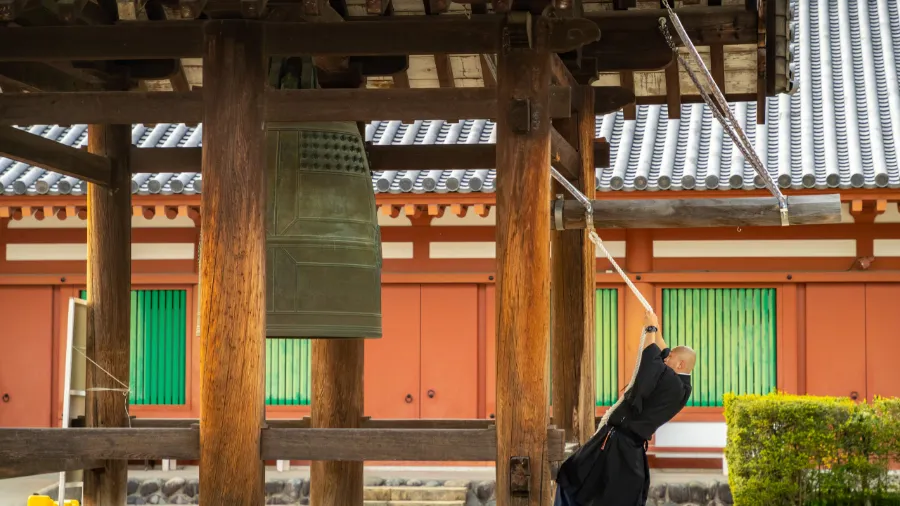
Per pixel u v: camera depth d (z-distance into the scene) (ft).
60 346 64.85
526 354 22.75
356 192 26.27
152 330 64.95
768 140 62.34
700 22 28.32
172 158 31.04
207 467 23.00
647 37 29.09
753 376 61.31
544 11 23.32
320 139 26.12
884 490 46.11
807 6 79.20
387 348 63.26
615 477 25.26
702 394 61.67
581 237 30.12
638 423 25.46
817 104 66.23
